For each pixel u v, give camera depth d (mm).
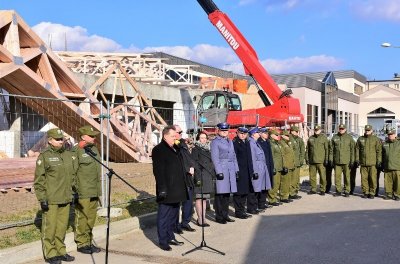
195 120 14758
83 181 6988
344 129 12961
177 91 25625
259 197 10719
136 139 18219
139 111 19375
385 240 7703
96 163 7117
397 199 12219
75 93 15359
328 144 13172
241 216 9836
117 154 17438
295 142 12617
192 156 8727
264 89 19734
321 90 46125
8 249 6395
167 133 7297
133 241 7812
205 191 8883
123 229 8312
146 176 14359
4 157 13320
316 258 6668
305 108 41719
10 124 14586
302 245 7426
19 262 6406
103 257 6801
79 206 7066
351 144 12859
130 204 10148
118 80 21031
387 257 6688
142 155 18109
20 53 13195
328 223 9148
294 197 12516
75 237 7160
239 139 9875
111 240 7875
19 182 11133
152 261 6578
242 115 18578
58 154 6473
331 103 49062
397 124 45844
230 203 11891
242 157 9789
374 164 12500
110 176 5664
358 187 15398
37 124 15242
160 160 7199
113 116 16938
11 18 12414
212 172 8930
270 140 11508
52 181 6375
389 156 12172
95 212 7203
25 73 12906
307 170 18891
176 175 7266
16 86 13859
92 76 19953
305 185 15352
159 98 24281
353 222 9227
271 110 19406
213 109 19062
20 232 7414
